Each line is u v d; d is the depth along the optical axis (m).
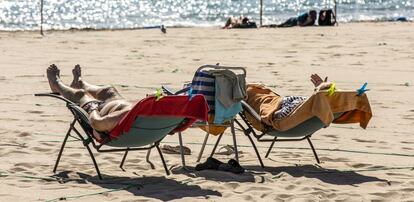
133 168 12.83
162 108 11.41
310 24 47.53
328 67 27.44
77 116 12.24
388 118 17.92
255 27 46.25
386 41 36.12
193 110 11.65
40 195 11.06
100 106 12.34
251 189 11.50
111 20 60.62
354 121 12.78
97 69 26.66
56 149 14.08
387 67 27.44
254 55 31.03
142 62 28.75
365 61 29.11
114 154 13.76
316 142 15.20
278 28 45.34
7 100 19.69
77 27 50.31
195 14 66.69
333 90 12.31
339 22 51.81
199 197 11.05
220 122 12.49
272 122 12.77
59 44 35.16
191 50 32.88
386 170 12.91
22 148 14.14
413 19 57.09
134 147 12.74
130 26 52.78
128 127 11.32
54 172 12.41
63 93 12.95
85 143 12.14
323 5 76.44
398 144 15.13
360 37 38.25
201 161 13.41
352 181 12.12
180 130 12.06
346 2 79.88
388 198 11.15
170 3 80.38
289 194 11.23
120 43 35.91
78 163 13.05
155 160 13.41
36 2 79.06
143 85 22.92
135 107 11.27
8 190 11.29
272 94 13.45
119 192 11.28
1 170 12.44
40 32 42.12
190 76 25.05
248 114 13.16
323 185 11.84
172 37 39.09
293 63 28.55
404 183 11.98
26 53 31.42
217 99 12.43
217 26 50.62
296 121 12.46
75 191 11.33
